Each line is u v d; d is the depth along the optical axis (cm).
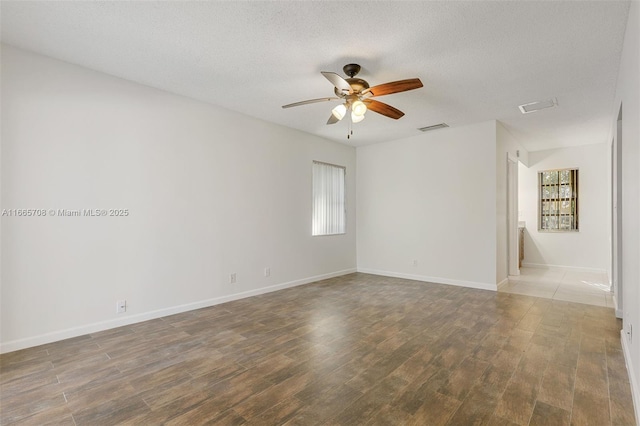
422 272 536
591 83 327
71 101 289
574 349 258
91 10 215
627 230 244
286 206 488
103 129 308
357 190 628
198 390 202
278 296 435
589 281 518
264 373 223
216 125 398
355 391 200
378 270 595
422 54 272
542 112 419
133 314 326
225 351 259
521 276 562
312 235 532
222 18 223
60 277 282
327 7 211
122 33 243
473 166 477
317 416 175
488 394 195
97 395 196
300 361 241
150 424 169
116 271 315
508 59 280
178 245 361
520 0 204
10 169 259
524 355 248
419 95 361
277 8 212
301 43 255
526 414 175
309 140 529
